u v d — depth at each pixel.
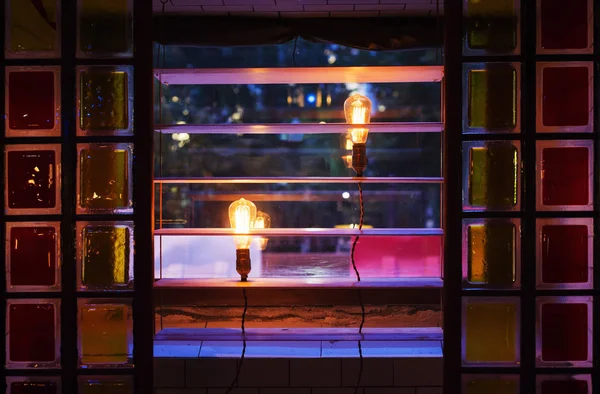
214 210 2.19
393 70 1.90
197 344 2.12
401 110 2.20
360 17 2.11
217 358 2.03
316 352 2.07
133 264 1.81
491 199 1.81
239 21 2.11
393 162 2.19
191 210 2.19
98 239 1.83
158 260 2.17
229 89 2.21
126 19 1.83
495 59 1.79
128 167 1.82
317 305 2.18
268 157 2.20
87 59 1.81
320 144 2.19
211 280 2.06
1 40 1.81
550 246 1.82
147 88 1.79
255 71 1.89
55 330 1.84
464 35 1.81
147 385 1.80
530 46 1.78
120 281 1.83
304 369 2.02
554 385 1.83
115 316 1.84
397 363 2.02
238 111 2.22
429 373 2.02
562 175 1.81
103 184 1.82
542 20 1.81
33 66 1.82
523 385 1.80
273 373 2.02
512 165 1.81
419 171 2.19
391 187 2.19
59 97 1.83
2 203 1.81
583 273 1.81
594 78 1.79
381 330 2.01
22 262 1.83
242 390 2.03
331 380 2.02
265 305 2.17
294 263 2.18
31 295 1.82
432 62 2.19
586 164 1.80
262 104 2.21
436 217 2.19
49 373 1.81
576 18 1.81
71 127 1.80
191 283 1.94
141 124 1.79
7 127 1.82
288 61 2.19
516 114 1.80
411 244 2.17
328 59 2.19
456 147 1.78
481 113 1.82
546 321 1.83
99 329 1.84
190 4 2.00
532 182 1.78
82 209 1.82
